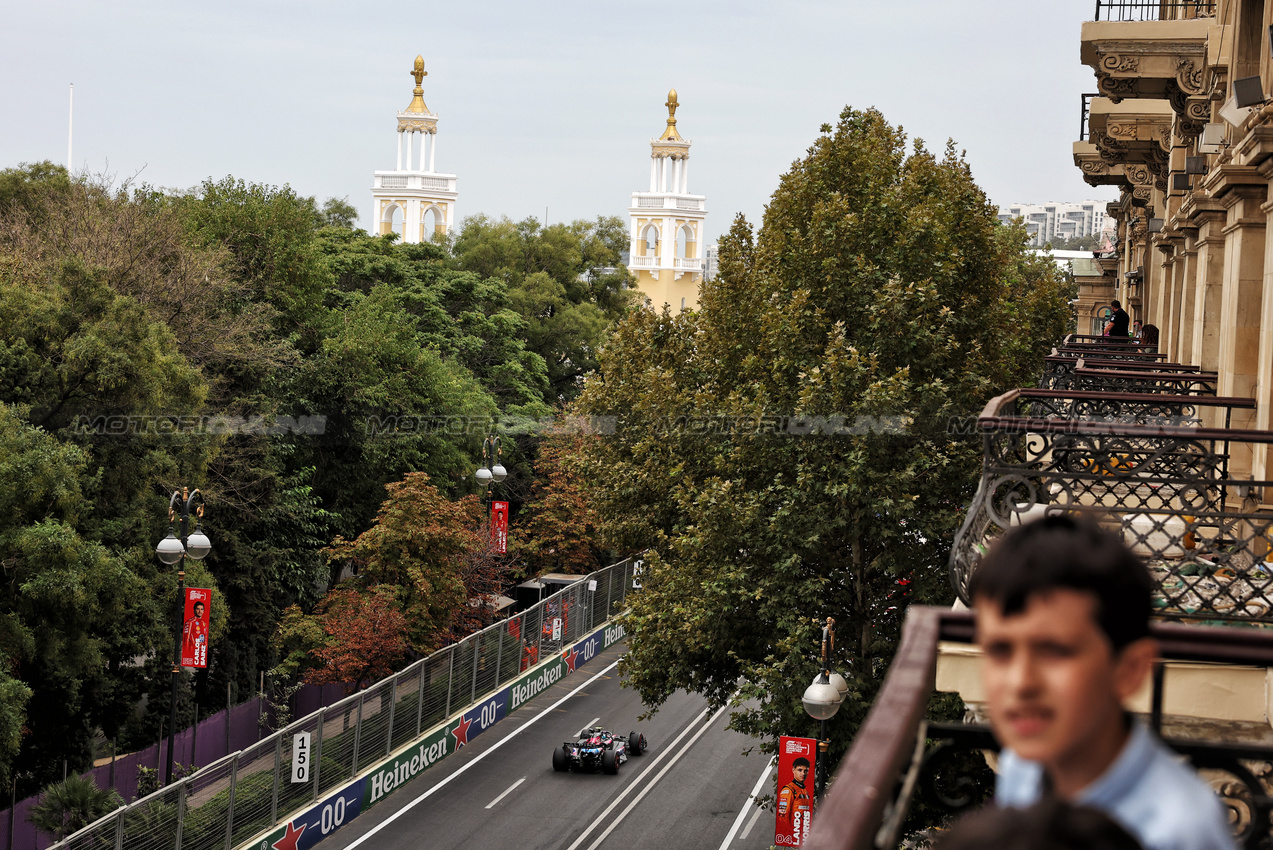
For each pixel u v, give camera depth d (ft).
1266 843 11.78
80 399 94.73
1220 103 51.72
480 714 127.75
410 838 98.17
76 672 89.15
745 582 78.07
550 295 241.35
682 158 514.68
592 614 163.53
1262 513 25.57
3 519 81.25
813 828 6.13
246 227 151.64
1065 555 5.54
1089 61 60.49
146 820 74.84
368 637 120.06
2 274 104.42
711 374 96.68
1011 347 88.94
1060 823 4.45
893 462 75.97
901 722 7.59
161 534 102.99
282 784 91.66
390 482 146.20
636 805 109.50
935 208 83.71
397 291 192.44
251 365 130.11
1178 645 11.98
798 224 88.69
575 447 167.84
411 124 459.32
